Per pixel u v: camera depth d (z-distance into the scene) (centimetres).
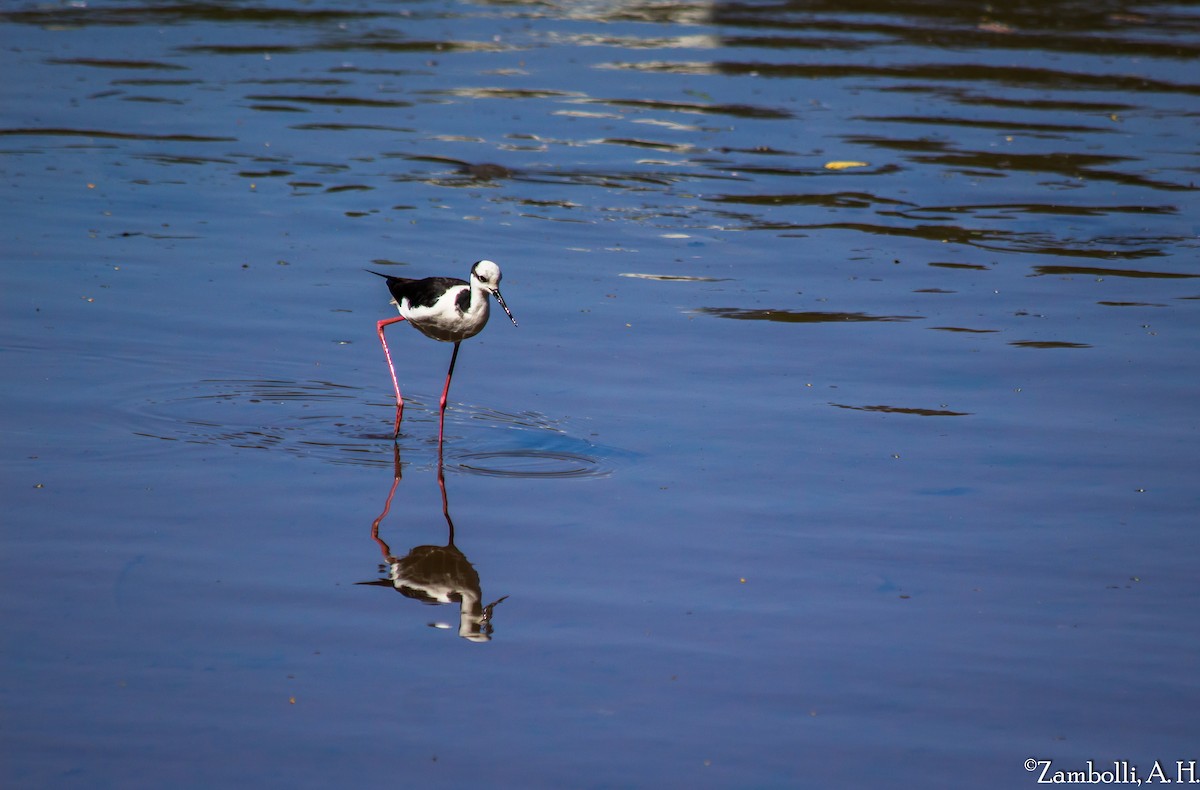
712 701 836
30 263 1670
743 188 2184
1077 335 1579
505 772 756
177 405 1288
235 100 2612
